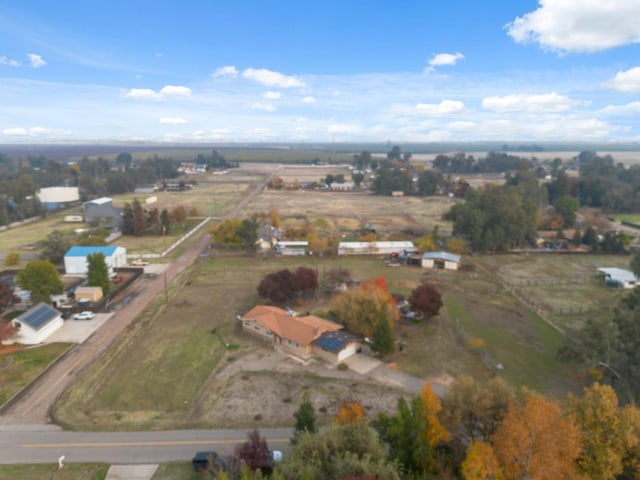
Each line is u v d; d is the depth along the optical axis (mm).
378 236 112188
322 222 125188
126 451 34438
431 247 95312
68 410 40000
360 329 53562
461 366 48531
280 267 86375
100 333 56500
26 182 141250
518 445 25625
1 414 39312
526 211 106062
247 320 56250
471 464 25750
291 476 26500
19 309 63281
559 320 61719
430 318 61188
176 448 34844
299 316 59719
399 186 195125
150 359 49719
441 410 31828
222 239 99188
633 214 146875
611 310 64125
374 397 42281
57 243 89000
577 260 94688
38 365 48188
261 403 41250
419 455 29656
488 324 59875
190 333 56469
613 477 25688
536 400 27969
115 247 85250
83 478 31438
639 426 26953
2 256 93000
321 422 38062
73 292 69000
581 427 27594
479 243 100438
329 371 47250
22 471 32094
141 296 70250
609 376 40344
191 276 80188
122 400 41781
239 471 29734
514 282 79250
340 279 77375
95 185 188125
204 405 41031
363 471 25719
